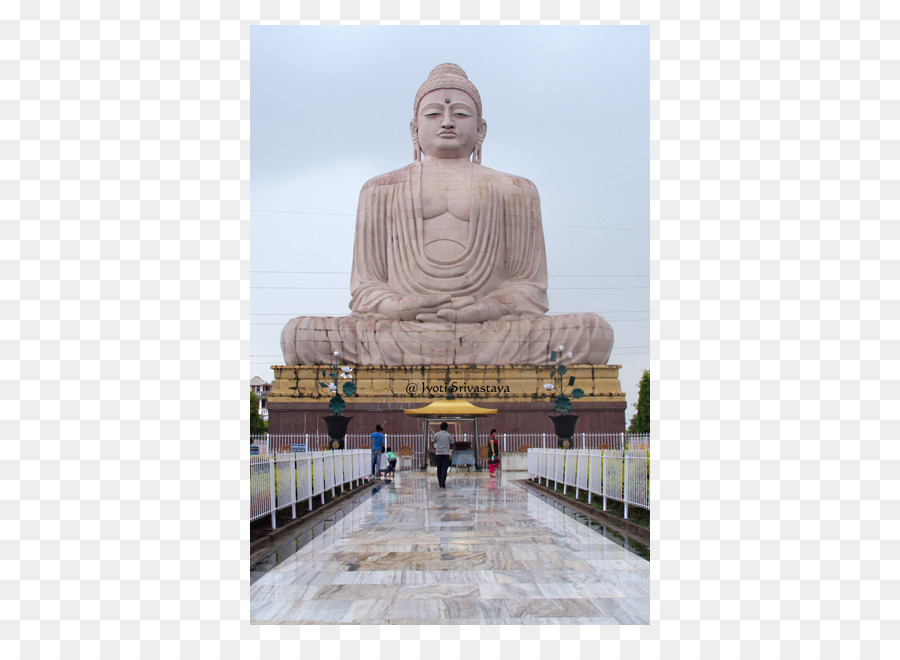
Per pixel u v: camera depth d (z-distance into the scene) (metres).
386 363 35.47
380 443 26.22
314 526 13.30
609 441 34.03
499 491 20.59
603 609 7.53
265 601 7.84
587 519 13.95
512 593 8.05
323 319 35.91
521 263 39.03
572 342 35.38
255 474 11.59
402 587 8.32
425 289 37.50
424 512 15.25
